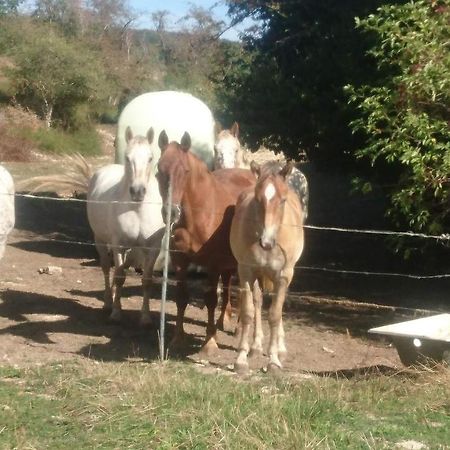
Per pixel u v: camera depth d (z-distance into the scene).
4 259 14.15
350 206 21.59
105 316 10.41
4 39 44.12
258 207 7.46
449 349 7.45
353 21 12.70
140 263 10.23
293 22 14.98
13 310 10.46
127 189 9.62
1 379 7.25
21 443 5.66
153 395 6.54
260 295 8.81
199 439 5.70
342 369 8.48
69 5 55.09
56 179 11.94
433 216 10.20
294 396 6.68
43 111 39.97
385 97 9.82
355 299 12.44
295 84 14.47
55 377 7.22
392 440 5.89
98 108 41.28
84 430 5.99
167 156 8.48
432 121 9.55
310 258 15.80
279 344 8.66
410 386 7.07
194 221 8.66
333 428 5.97
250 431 5.75
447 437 5.98
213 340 8.88
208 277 8.89
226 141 12.21
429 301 12.37
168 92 14.58
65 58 40.22
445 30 9.59
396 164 12.22
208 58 45.12
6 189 9.17
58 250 15.59
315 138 14.53
